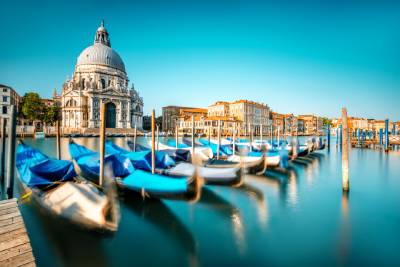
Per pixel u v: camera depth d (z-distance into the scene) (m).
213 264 7.17
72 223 7.98
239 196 12.88
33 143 46.53
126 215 10.30
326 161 27.95
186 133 89.12
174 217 10.14
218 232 9.01
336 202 12.60
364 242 8.46
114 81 88.62
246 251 7.83
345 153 14.13
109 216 7.34
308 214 10.87
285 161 18.89
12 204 7.11
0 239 6.12
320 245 8.23
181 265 7.11
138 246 8.04
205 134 82.81
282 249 7.97
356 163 26.83
